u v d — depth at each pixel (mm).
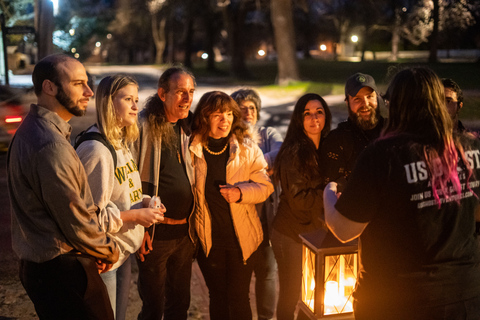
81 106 2377
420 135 2039
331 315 2547
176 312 3398
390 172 1988
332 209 2158
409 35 46250
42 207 2264
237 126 3311
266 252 3738
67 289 2297
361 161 2047
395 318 2025
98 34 44031
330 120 3459
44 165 2184
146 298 3234
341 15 47406
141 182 3119
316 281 2533
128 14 51938
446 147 2020
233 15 39250
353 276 2531
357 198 2023
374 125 3104
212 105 3164
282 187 3348
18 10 27188
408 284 2000
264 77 39656
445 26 39094
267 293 3752
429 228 1990
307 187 3268
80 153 2578
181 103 3115
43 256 2252
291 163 3248
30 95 9742
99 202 2543
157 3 46781
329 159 3121
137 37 73500
